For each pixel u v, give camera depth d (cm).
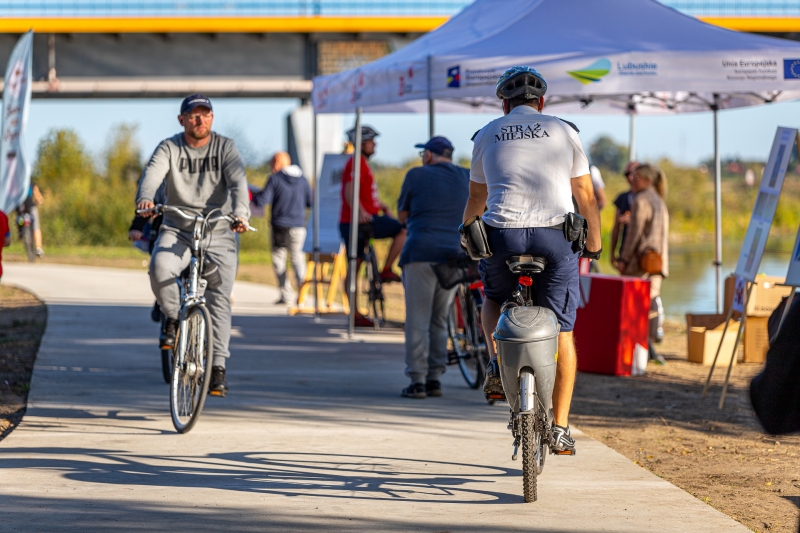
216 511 1127
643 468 1355
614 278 2244
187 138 1650
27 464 1327
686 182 11781
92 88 7712
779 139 1814
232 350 2497
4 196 2242
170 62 7788
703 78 1994
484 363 1895
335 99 2642
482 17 2462
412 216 1875
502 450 1445
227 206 1684
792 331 768
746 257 1877
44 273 4962
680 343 2867
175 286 1644
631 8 2242
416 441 1498
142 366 2194
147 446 1444
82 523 1075
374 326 3031
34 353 2378
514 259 1122
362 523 1087
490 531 1061
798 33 7344
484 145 1184
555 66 1995
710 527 1078
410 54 2312
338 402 1819
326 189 3369
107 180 10800
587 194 1188
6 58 7600
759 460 1444
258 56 7844
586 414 1783
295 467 1334
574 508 1148
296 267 3491
